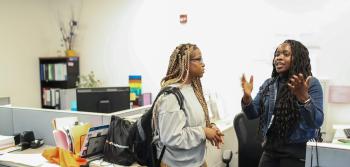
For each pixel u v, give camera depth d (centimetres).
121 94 279
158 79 418
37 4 501
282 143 173
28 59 489
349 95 292
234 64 355
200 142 167
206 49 373
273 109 180
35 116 273
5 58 457
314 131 170
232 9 352
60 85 500
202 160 174
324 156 134
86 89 266
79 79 488
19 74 477
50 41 514
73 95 422
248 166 252
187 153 169
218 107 346
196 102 175
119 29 447
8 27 459
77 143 217
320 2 301
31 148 254
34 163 208
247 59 346
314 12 305
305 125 165
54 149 212
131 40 437
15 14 468
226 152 262
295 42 181
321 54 303
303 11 310
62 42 508
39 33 505
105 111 270
